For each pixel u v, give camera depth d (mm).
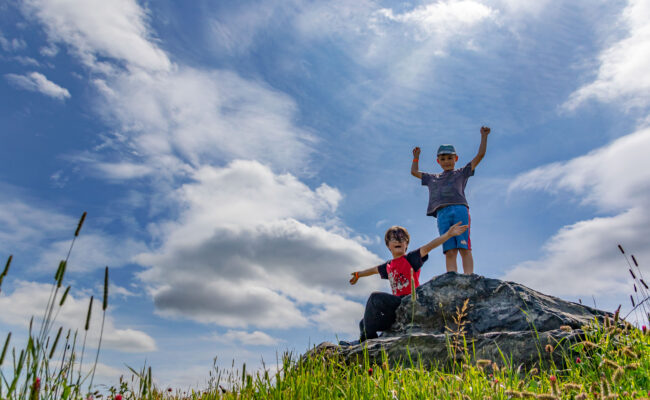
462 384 3770
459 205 7512
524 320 4996
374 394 3820
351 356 5152
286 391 4137
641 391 3312
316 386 4156
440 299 5508
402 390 3857
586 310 5453
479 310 5305
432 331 5414
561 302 5480
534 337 4562
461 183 7754
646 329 4340
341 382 4371
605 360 3494
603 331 4465
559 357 4375
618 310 4250
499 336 4730
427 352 4859
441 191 7777
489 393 3496
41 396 2738
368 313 5980
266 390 4258
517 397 3180
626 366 3412
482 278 5625
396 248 6363
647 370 3691
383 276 6527
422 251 6227
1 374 2334
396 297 5883
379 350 5082
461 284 5562
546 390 3631
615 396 2969
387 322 5887
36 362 2547
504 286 5426
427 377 4137
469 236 7375
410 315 5602
